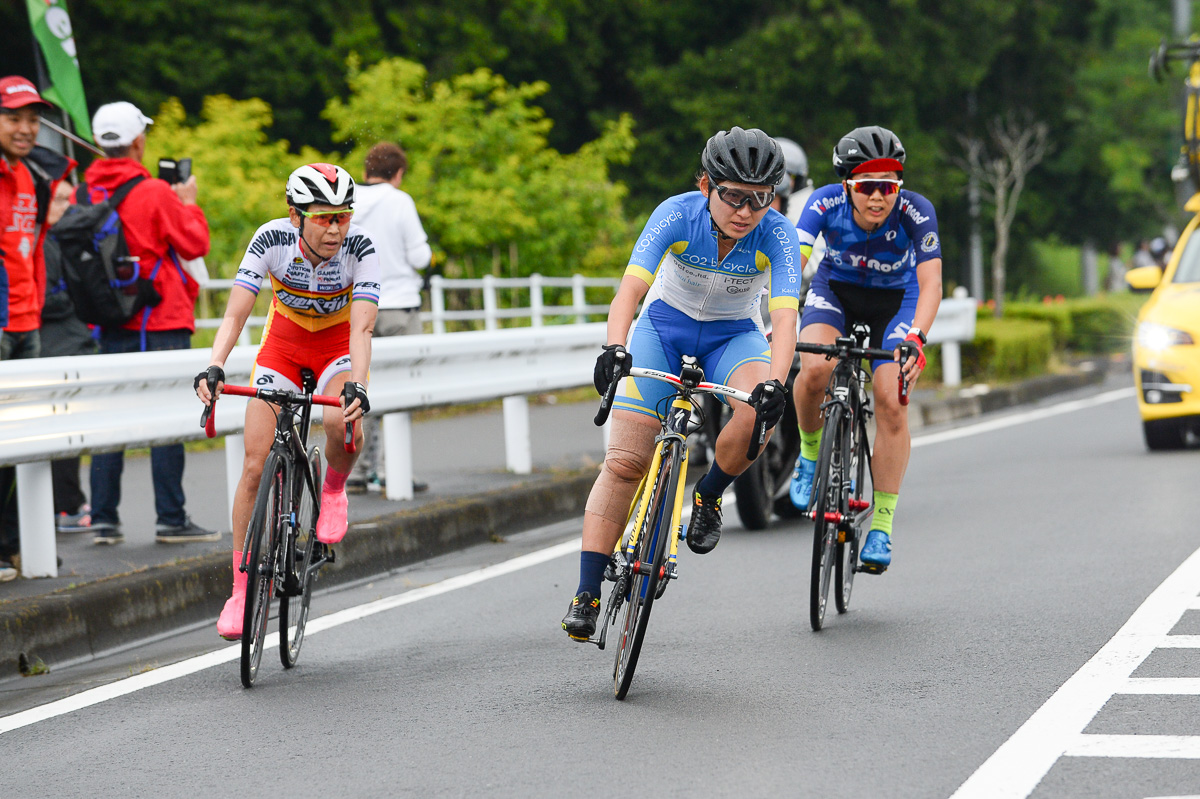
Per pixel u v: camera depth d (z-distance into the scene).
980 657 8.91
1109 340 40.75
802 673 8.77
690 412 8.80
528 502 15.76
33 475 11.24
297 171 9.30
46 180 12.71
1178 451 18.86
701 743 7.41
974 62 58.22
